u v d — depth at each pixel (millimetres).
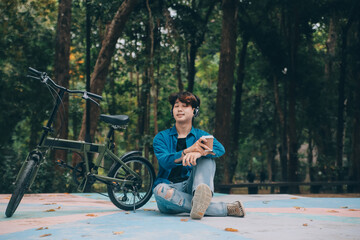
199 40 17109
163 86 18875
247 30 19172
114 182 4113
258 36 19125
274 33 19234
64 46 11719
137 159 4266
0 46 16016
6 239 2637
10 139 17844
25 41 16672
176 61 17859
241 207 3660
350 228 3189
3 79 16547
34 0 16203
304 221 3578
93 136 10844
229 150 13375
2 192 8781
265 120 24453
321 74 20703
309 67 20250
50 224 3248
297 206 5133
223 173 12891
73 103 19266
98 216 3732
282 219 3701
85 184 4051
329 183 15539
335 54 20594
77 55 20766
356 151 17516
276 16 20812
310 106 20781
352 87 20469
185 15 15156
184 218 3514
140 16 13930
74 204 5078
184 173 3791
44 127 3883
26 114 17344
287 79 20250
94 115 10938
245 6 17625
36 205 4898
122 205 4199
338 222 3600
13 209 3662
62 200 5629
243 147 35000
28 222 3365
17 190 3643
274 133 25250
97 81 11055
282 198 6227
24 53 16797
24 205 4883
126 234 2768
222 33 13812
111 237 2664
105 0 12195
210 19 20500
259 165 42062
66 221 3416
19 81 16844
